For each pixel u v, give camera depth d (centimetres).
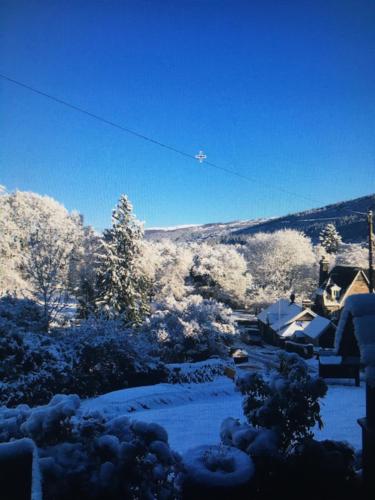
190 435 1323
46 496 554
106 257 4309
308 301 5322
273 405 748
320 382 754
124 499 579
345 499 719
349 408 1652
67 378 2223
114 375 2448
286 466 711
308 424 748
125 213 4631
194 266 7888
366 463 718
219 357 3728
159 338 3603
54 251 3891
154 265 5809
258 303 7262
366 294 722
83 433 628
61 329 2923
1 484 463
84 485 572
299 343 4534
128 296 4316
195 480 639
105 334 2519
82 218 6156
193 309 3941
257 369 3231
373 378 631
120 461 587
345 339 732
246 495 636
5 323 2195
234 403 1894
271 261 7688
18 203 5266
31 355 2161
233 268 7706
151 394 2020
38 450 597
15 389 2017
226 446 741
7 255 3675
